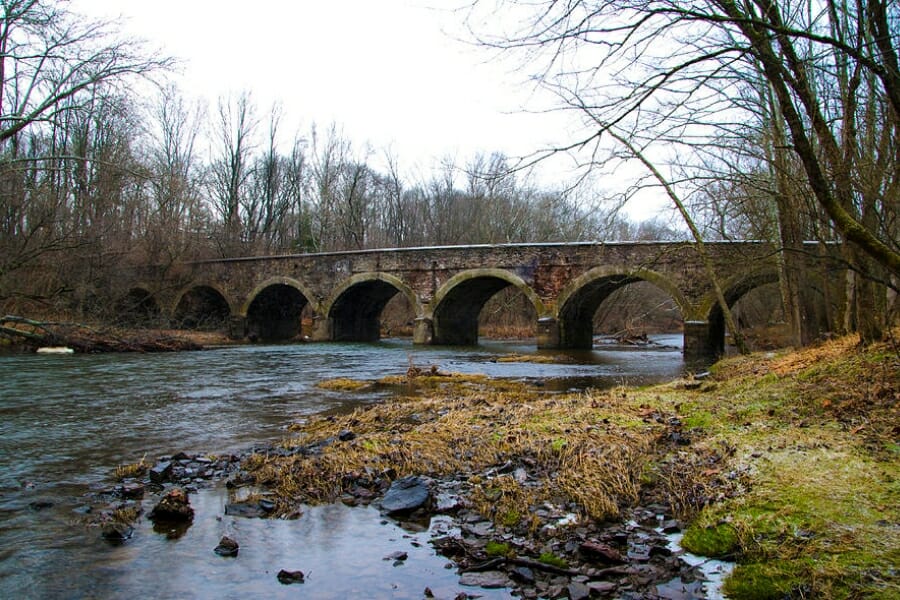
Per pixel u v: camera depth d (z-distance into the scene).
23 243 23.95
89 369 17.92
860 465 5.27
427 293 30.83
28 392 13.23
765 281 22.83
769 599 3.64
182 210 38.84
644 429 7.43
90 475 6.69
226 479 6.38
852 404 7.20
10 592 3.87
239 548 4.57
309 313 48.28
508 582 3.99
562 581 4.00
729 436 6.81
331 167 53.09
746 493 5.05
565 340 28.86
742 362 15.13
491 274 29.06
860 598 3.44
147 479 6.46
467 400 11.26
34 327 25.17
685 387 10.91
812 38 4.98
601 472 5.89
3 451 7.82
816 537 4.14
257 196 50.66
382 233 57.31
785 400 8.07
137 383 14.94
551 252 27.73
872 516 4.33
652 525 4.95
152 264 35.56
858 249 9.12
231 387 14.38
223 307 40.69
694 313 23.94
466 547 4.54
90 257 27.27
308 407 11.44
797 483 5.05
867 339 9.41
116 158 27.19
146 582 4.02
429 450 6.95
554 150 5.82
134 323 33.56
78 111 19.70
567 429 7.50
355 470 6.31
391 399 12.45
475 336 35.34
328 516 5.26
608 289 29.94
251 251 47.28
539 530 4.85
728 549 4.31
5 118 17.38
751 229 14.88
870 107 8.30
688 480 5.59
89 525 5.07
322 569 4.20
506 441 7.18
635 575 4.05
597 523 4.98
